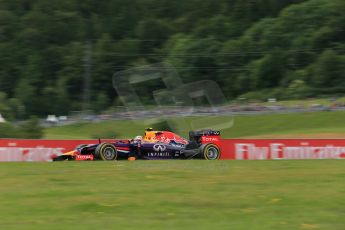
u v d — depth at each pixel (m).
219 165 44.12
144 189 29.50
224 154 62.28
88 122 183.88
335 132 146.38
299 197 26.94
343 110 184.75
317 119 175.50
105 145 55.06
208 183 31.77
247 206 25.16
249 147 62.62
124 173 37.03
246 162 48.69
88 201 26.06
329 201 25.89
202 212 23.91
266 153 62.81
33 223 21.81
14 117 183.88
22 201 26.28
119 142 56.81
